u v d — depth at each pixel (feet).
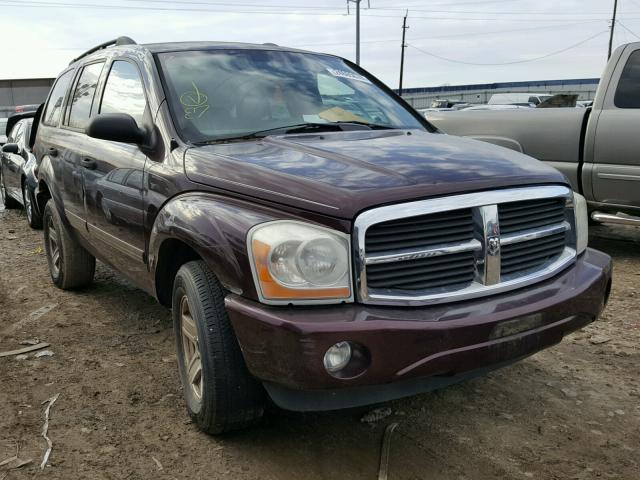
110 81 14.97
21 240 27.14
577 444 10.16
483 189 9.21
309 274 8.28
